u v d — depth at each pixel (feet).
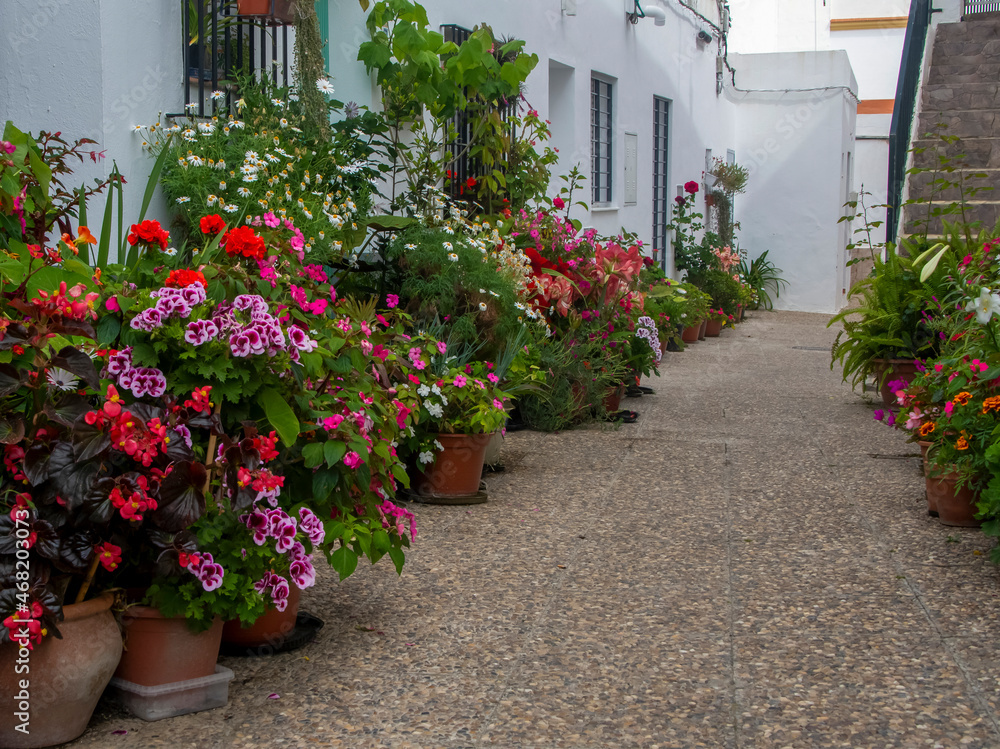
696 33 48.14
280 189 15.87
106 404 7.43
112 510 7.38
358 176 19.34
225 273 9.04
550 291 22.21
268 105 17.26
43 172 10.84
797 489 16.25
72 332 7.59
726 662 9.37
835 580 11.71
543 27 30.40
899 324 23.50
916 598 11.07
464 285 18.48
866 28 64.59
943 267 22.59
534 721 8.19
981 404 13.19
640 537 13.51
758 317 51.16
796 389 27.66
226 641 9.45
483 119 25.40
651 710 8.40
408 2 20.72
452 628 10.18
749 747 7.78
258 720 8.16
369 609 10.71
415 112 22.02
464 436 15.05
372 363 12.51
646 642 9.86
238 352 8.20
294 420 8.71
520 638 9.95
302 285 10.62
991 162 32.35
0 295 7.75
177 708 8.20
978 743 7.78
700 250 46.44
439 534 13.61
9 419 7.57
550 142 33.40
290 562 8.57
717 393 27.07
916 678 8.99
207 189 15.20
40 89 14.67
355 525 9.56
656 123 44.21
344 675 9.04
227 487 7.98
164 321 8.24
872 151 60.13
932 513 14.56
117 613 8.07
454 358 16.24
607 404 23.45
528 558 12.55
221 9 17.44
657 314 33.22
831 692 8.72
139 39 15.29
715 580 11.73
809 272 54.39
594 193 36.96
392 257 18.89
